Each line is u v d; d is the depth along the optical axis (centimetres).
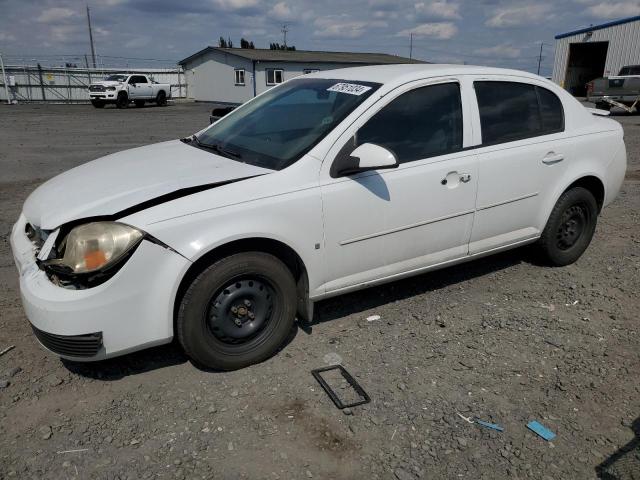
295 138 359
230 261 310
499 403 307
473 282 468
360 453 267
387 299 432
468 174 396
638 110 2236
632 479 253
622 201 753
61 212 302
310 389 315
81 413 292
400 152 369
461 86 402
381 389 316
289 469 256
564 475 256
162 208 296
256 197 315
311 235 335
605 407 304
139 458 261
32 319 290
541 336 379
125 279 286
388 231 368
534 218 456
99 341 288
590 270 498
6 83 3525
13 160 1080
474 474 255
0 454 261
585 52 3844
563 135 459
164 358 345
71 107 3212
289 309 341
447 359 349
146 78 3275
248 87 3872
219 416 291
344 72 430
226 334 321
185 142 437
